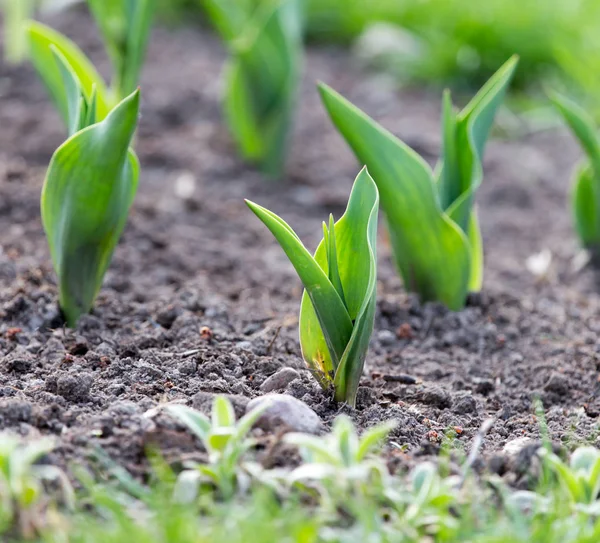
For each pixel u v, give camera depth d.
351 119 3.40
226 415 2.29
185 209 5.12
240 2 6.94
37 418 2.50
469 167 3.62
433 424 2.88
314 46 8.28
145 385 2.87
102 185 3.05
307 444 2.09
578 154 6.59
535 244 5.28
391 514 2.20
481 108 3.53
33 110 6.18
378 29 7.88
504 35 7.64
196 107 6.54
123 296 3.91
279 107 5.53
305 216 5.32
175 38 7.94
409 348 3.61
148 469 2.33
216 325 3.57
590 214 4.67
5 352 3.16
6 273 3.86
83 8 8.01
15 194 4.79
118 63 4.50
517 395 3.25
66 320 3.39
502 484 2.34
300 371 3.09
